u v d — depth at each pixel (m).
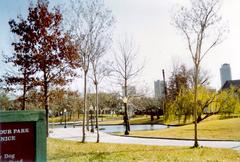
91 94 60.94
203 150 17.97
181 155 15.47
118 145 21.31
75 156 14.48
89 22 26.03
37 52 25.00
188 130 35.16
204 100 42.72
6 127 4.30
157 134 33.97
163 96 67.44
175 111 43.84
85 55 24.88
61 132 43.84
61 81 25.52
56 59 24.92
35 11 25.28
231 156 15.59
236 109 42.62
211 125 37.22
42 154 4.44
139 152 16.61
